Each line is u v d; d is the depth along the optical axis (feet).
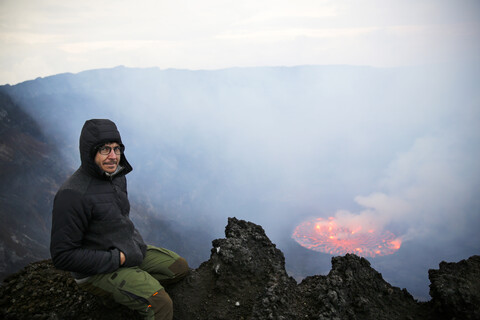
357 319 7.95
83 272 6.54
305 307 8.16
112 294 7.02
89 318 7.54
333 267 9.50
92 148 6.53
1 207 202.18
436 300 7.88
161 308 6.97
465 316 6.96
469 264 8.28
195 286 8.80
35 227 207.41
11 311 7.42
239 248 9.29
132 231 7.57
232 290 8.54
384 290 8.78
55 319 7.29
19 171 244.42
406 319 8.02
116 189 7.14
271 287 8.19
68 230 6.24
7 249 167.12
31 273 8.57
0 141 264.31
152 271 8.32
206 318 7.91
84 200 6.41
